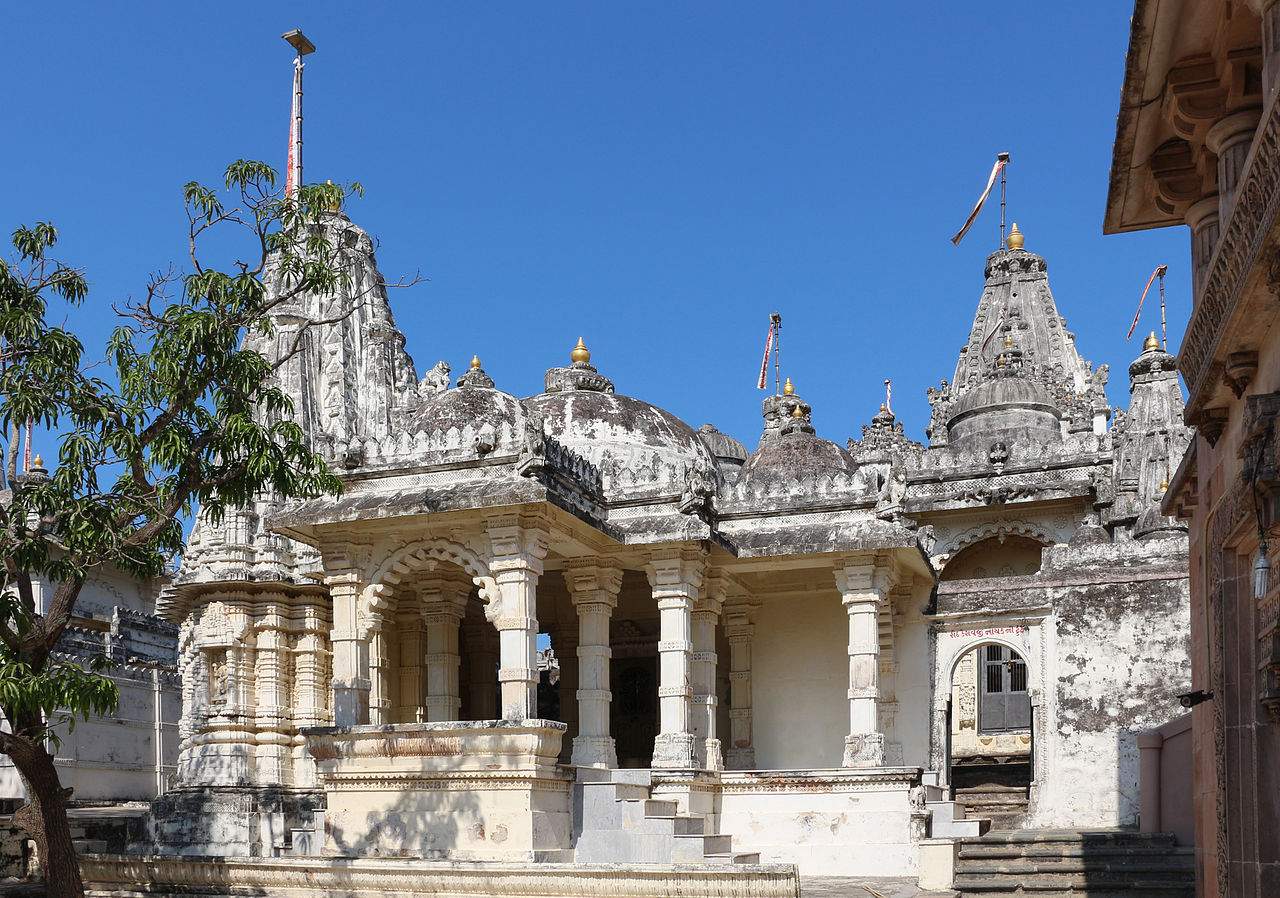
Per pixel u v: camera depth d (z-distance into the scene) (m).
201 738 20.19
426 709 20.36
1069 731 20.14
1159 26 9.14
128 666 29.83
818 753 20.72
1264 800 8.83
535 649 16.45
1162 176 10.92
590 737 18.20
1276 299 7.84
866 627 18.78
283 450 14.27
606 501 19.02
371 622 17.14
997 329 43.19
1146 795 17.88
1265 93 7.91
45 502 12.75
